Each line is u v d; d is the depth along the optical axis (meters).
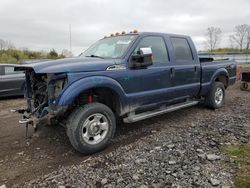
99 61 4.43
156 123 5.83
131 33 5.26
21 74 9.61
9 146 4.73
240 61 28.41
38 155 4.30
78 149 4.10
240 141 4.50
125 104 4.71
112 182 3.30
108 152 4.29
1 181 3.48
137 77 4.82
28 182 3.43
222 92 7.22
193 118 6.18
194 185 3.13
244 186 3.04
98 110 4.24
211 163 3.66
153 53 5.25
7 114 7.27
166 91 5.40
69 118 4.13
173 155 3.98
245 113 6.56
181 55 5.93
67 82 3.97
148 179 3.32
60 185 3.29
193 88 6.19
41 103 4.48
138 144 4.53
